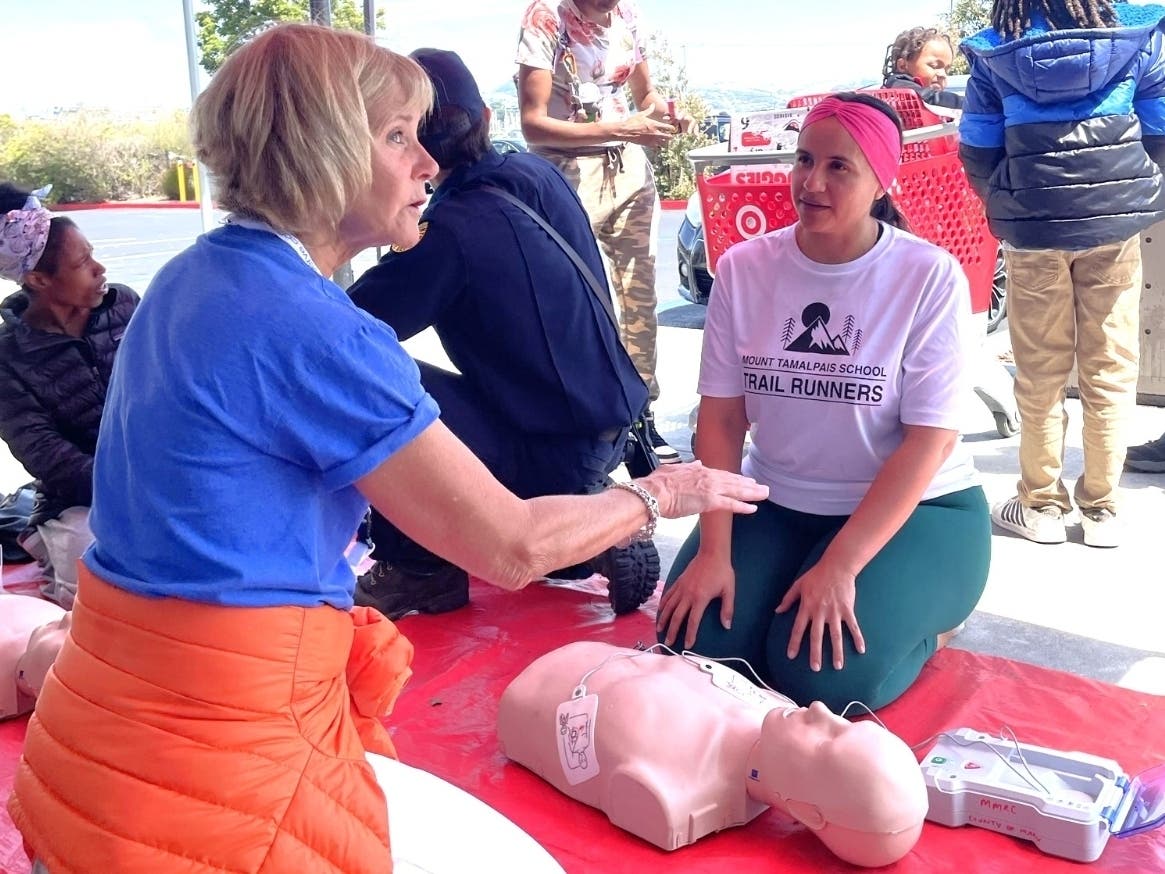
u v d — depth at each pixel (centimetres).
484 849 150
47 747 132
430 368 285
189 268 133
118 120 2408
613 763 195
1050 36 296
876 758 177
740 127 371
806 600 227
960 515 248
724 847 192
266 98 129
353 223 141
